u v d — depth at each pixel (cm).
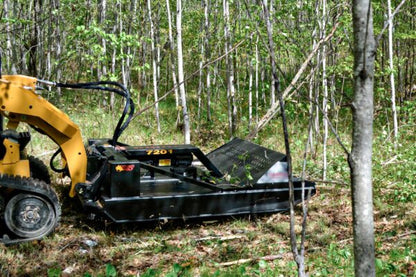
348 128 1364
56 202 546
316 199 767
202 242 560
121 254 516
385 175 870
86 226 588
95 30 968
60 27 1544
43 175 671
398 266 477
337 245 554
